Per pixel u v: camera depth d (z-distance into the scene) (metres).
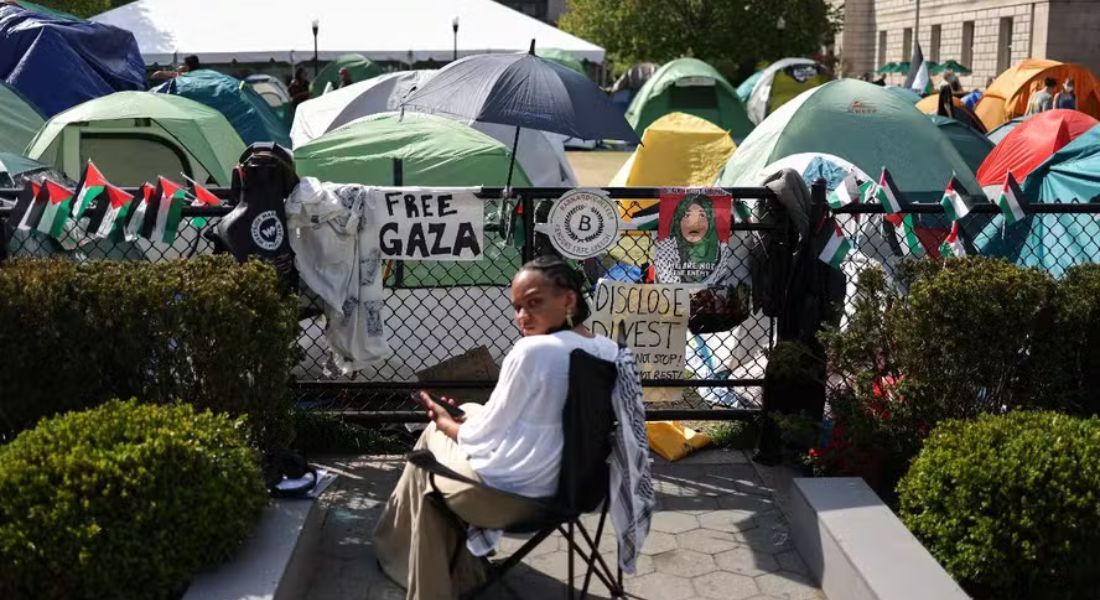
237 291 4.21
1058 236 6.53
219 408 4.21
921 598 3.42
